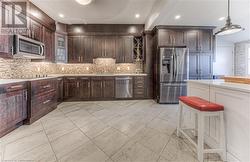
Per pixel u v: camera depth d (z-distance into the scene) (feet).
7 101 8.11
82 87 16.97
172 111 13.03
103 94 17.25
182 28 15.92
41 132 8.61
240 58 21.06
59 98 15.79
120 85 17.39
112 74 17.78
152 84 17.89
